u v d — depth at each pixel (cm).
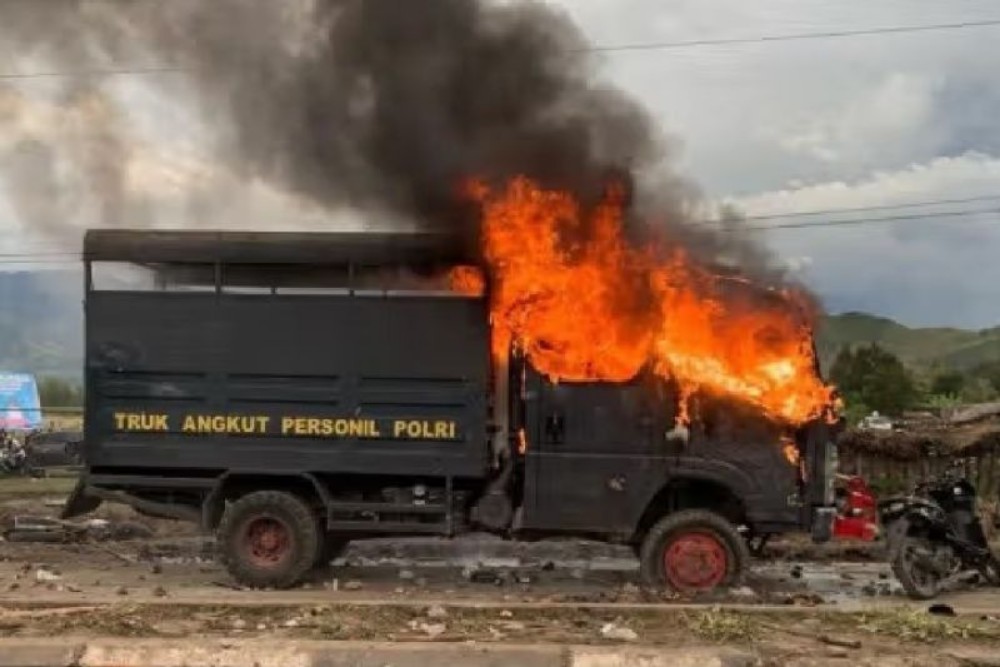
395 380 1025
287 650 725
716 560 984
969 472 1530
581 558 1235
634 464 995
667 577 987
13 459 2319
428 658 720
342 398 1027
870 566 1232
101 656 723
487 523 1027
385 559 1219
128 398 1044
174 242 1030
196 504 1070
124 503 1062
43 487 1925
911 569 1025
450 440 1017
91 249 1034
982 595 1055
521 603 892
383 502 1041
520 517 1016
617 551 1269
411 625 805
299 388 1030
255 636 766
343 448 1026
